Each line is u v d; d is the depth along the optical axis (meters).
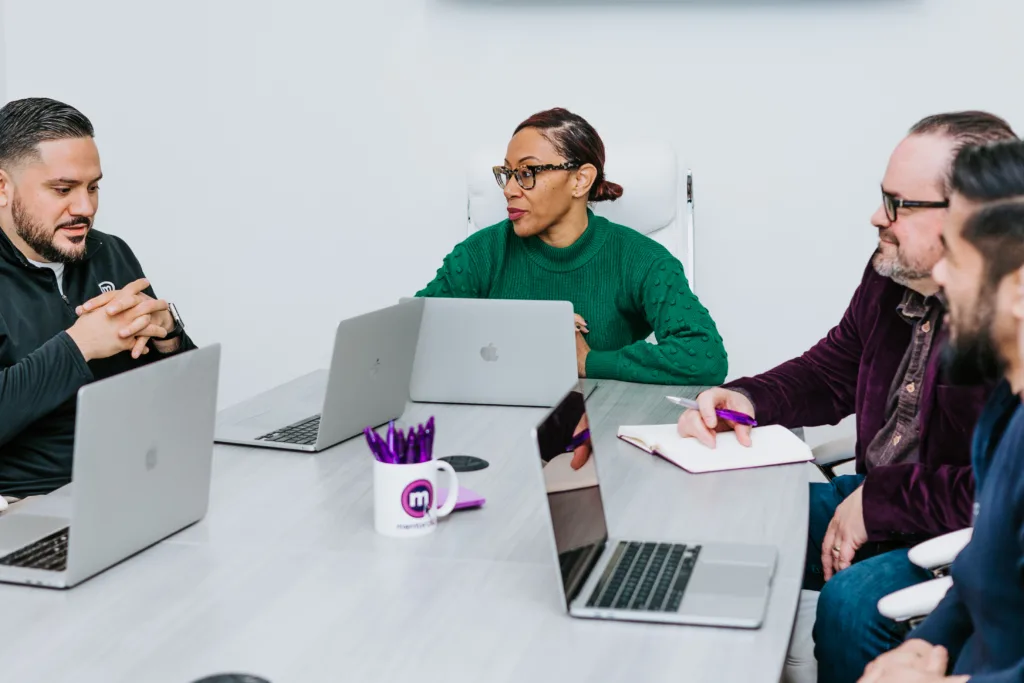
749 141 3.48
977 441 1.42
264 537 1.62
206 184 3.85
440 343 2.42
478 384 2.43
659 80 3.50
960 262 1.33
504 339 2.39
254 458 2.01
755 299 3.57
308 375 2.68
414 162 3.70
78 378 2.11
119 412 1.45
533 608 1.38
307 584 1.45
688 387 2.55
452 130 3.65
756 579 1.44
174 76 3.80
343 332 2.00
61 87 3.87
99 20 3.81
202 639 1.29
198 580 1.46
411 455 1.61
